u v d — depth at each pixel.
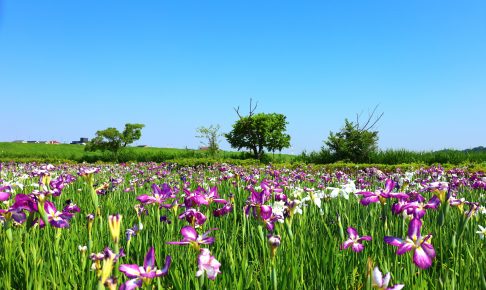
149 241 4.93
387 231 3.84
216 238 4.73
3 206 4.75
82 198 8.43
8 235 3.67
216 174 17.23
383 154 33.97
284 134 47.38
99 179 14.86
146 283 2.53
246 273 3.70
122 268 2.51
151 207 6.23
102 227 5.18
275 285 3.00
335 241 4.38
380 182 11.30
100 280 2.37
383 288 2.28
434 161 29.84
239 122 46.12
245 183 9.39
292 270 3.54
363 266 3.96
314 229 5.32
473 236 4.61
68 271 3.77
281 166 24.38
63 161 35.28
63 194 8.70
